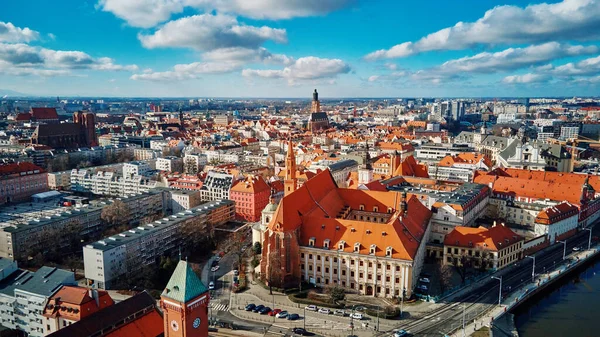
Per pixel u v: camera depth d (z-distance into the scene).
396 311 167.25
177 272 114.25
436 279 198.50
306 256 194.38
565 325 169.12
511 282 194.00
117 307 133.12
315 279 194.12
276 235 190.88
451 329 156.50
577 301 189.75
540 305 186.50
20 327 159.50
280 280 191.62
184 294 111.00
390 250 179.88
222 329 158.38
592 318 174.62
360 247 185.25
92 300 149.50
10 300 158.88
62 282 158.88
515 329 161.75
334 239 190.75
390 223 189.25
